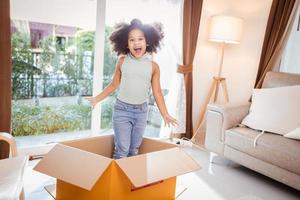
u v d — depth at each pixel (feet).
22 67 7.57
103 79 8.63
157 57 9.41
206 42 10.36
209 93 10.26
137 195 4.49
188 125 10.05
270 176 6.73
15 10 7.09
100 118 8.63
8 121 6.65
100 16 7.84
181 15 8.98
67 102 8.53
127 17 8.52
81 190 4.41
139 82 5.67
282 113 7.26
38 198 5.67
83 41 8.20
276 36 9.35
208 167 7.97
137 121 5.82
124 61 5.73
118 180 4.11
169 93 9.90
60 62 8.09
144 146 5.93
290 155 6.22
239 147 7.32
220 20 9.20
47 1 7.47
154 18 8.93
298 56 9.43
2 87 6.42
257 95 8.05
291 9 9.10
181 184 6.80
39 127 8.26
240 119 8.10
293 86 7.61
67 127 8.73
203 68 10.56
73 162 4.11
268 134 7.13
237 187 6.84
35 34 7.53
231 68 10.88
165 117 5.96
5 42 6.25
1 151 6.70
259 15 10.10
